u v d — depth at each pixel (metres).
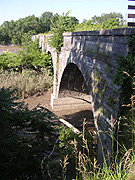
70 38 9.23
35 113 4.38
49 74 17.83
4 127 3.64
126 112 4.85
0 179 3.56
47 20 48.03
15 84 14.94
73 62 8.77
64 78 11.51
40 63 17.31
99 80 6.21
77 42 8.18
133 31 4.48
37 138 4.36
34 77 16.53
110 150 5.34
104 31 5.61
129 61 4.56
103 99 5.95
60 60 11.41
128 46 4.60
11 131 3.84
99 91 6.25
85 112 12.73
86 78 7.29
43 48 17.81
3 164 3.60
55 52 12.08
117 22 9.87
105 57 5.72
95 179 2.44
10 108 3.96
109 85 5.54
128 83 4.75
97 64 6.32
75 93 13.00
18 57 18.06
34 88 15.56
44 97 14.81
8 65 17.73
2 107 3.83
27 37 22.17
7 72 17.14
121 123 4.89
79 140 5.54
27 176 3.90
